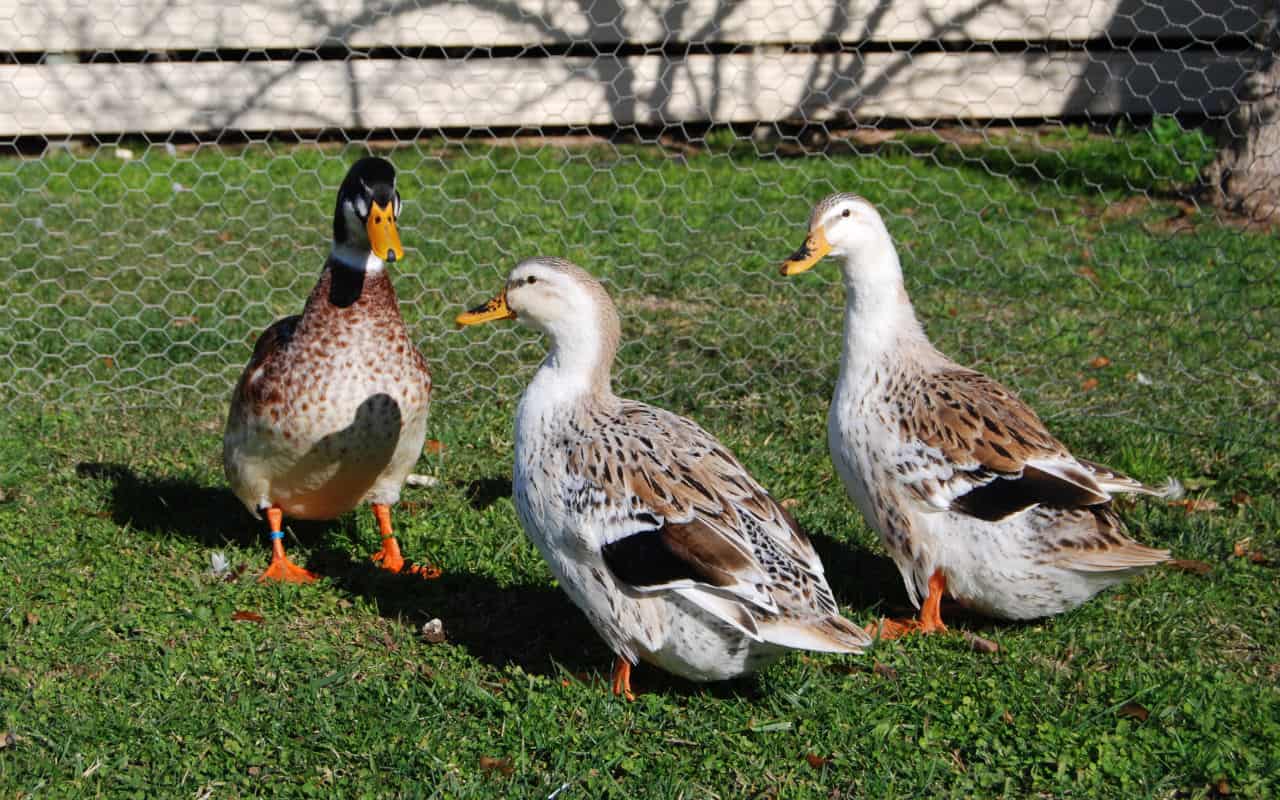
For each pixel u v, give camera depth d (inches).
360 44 242.5
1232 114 203.9
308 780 112.0
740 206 205.8
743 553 111.8
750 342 159.3
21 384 150.8
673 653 114.0
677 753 114.2
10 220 195.2
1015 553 120.5
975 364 156.6
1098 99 253.4
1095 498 119.8
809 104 253.8
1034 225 200.1
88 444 142.4
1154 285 173.5
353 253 123.1
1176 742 114.6
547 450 115.9
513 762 113.2
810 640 111.2
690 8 245.6
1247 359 157.5
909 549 123.3
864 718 116.2
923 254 185.9
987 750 114.4
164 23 238.5
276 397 123.3
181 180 218.1
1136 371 155.3
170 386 151.6
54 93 238.1
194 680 118.3
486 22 242.4
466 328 162.7
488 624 123.8
